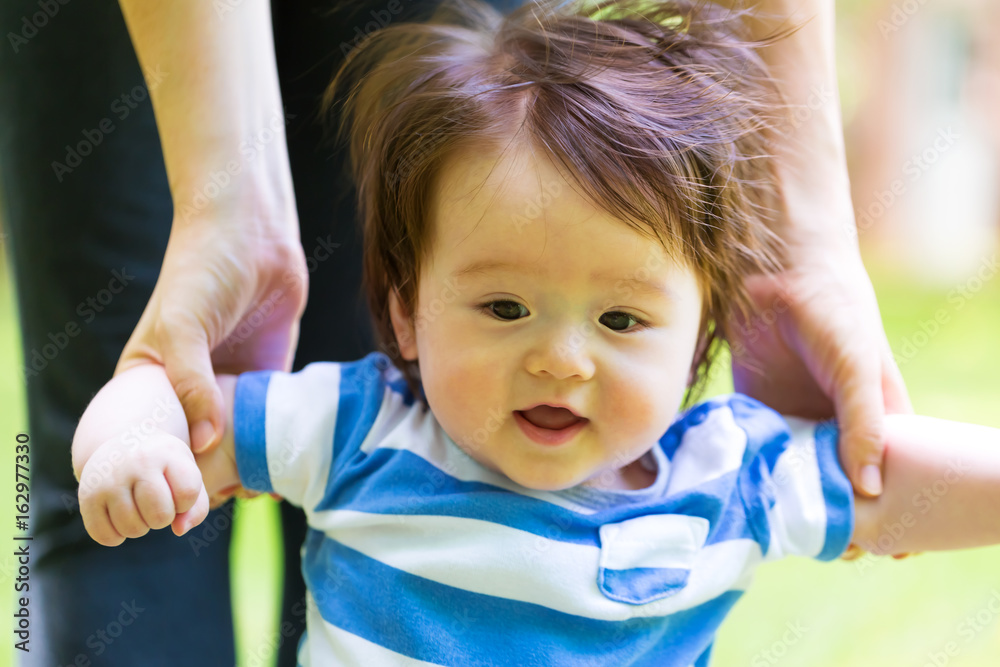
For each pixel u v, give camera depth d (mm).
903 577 2314
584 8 1270
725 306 1234
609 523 1104
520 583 1065
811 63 1295
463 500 1100
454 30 1314
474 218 1028
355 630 1089
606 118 1047
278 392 1166
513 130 1044
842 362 1220
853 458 1190
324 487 1157
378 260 1218
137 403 1046
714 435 1201
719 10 1266
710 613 1155
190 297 1123
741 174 1187
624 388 1046
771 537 1154
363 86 1279
